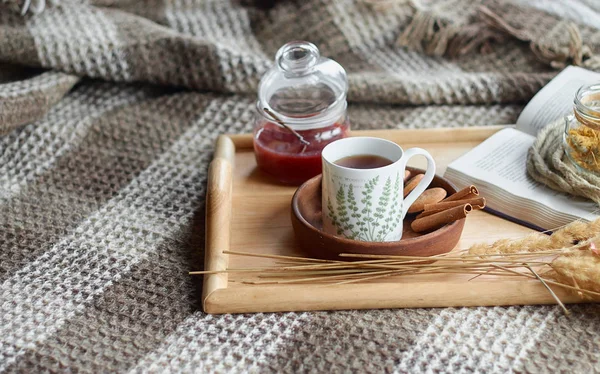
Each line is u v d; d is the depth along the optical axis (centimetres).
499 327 95
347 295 97
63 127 135
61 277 105
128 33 144
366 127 136
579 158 108
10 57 140
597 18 149
